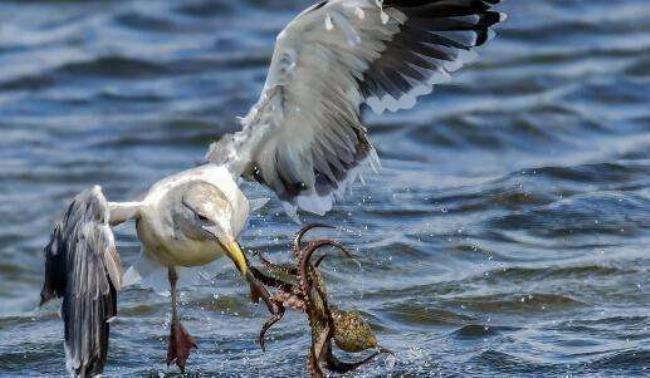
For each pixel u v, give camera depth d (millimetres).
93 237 10242
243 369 11992
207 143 21734
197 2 27453
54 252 10453
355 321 11172
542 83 22734
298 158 11516
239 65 24719
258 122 11227
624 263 14328
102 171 20531
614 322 12711
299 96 11141
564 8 26188
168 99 23484
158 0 27797
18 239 18250
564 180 17281
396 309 13352
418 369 11773
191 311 13648
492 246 15078
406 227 15602
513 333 12594
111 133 22125
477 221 15805
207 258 10977
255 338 12820
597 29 25188
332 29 10641
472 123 20797
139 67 24781
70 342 10195
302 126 11336
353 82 11211
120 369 12102
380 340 12562
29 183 20172
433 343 12430
